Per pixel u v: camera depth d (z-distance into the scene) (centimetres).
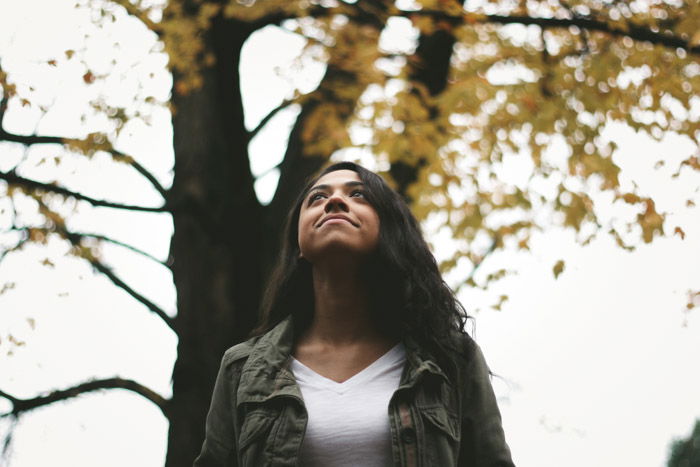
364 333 249
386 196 263
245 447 226
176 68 667
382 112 650
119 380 630
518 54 688
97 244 658
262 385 234
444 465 222
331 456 220
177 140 656
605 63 647
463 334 256
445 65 657
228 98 624
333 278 249
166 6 632
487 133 700
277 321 266
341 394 229
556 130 684
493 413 242
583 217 692
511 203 723
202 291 623
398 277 253
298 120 674
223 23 611
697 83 648
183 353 615
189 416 601
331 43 650
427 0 601
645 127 675
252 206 628
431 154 654
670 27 653
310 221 251
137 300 639
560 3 647
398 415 222
